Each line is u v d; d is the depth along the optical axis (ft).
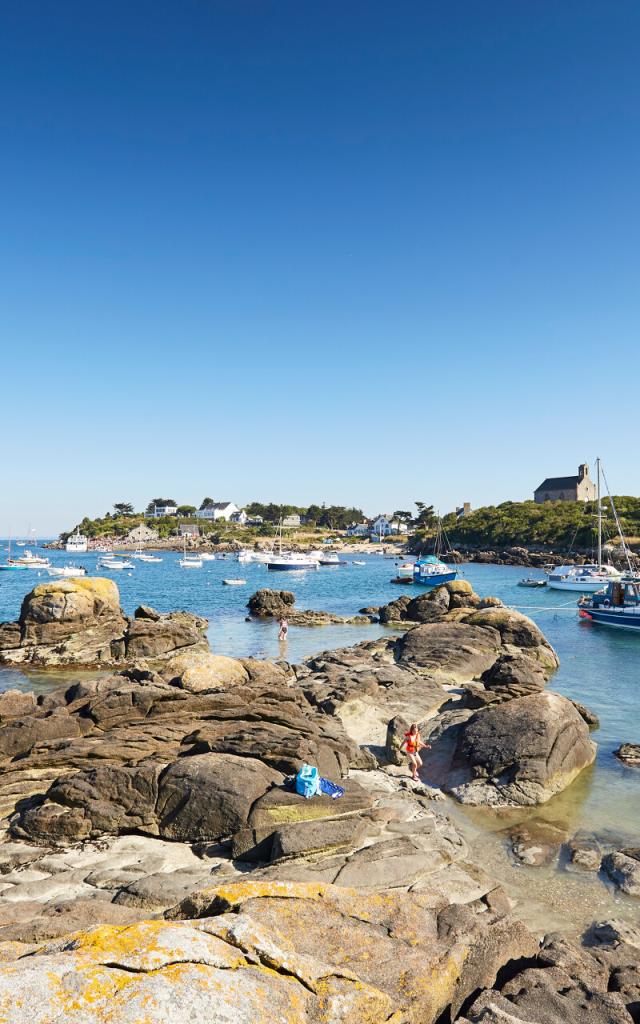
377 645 139.03
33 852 50.31
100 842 51.90
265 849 48.60
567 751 68.64
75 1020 17.10
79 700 75.41
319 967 23.49
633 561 412.98
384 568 479.00
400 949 29.09
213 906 29.30
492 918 39.32
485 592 296.51
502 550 563.07
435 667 115.03
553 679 118.01
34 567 487.61
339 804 53.21
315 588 326.03
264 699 75.92
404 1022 24.77
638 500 544.62
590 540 492.95
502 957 32.27
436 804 62.69
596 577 293.02
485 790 64.28
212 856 49.39
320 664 118.52
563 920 42.19
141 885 41.93
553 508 603.26
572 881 47.60
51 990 17.98
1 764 62.39
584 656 141.28
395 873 44.09
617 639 164.25
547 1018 27.48
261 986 20.53
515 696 89.40
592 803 62.80
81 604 139.95
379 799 58.08
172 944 21.15
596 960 34.12
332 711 88.22
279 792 52.24
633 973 32.89
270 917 28.58
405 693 97.55
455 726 78.89
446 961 28.99
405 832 51.90
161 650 139.95
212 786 52.75
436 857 47.06
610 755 76.33
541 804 62.39
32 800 57.16
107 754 61.36
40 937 33.50
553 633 174.29
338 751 68.49
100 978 18.70
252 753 59.93
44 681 122.21
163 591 316.81
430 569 333.42
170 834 52.39
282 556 513.86
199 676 81.82
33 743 66.08
